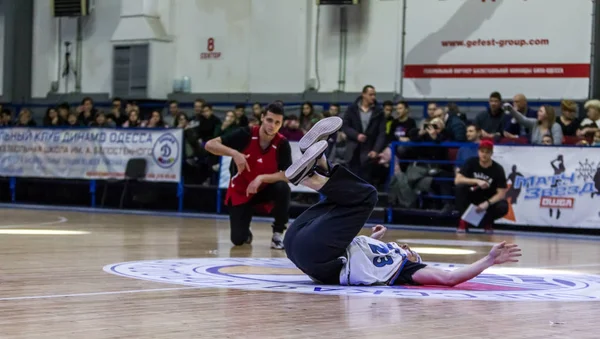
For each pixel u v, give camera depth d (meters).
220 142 8.91
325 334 3.90
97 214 14.66
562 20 15.55
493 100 14.42
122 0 19.73
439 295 5.36
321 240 5.72
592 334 4.11
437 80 16.47
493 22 16.00
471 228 13.71
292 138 15.17
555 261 8.47
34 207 16.45
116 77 19.84
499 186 13.03
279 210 8.91
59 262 6.90
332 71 17.86
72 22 20.73
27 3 21.17
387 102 15.12
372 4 17.45
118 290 5.25
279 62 18.25
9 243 8.61
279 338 3.77
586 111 14.31
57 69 20.92
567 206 13.45
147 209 16.64
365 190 5.74
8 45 21.09
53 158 17.25
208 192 16.39
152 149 16.27
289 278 6.18
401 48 16.86
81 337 3.67
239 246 9.16
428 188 14.20
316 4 17.72
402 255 5.91
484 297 5.34
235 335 3.81
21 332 3.76
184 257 7.73
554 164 13.52
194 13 19.48
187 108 19.23
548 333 4.10
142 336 3.73
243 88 18.91
